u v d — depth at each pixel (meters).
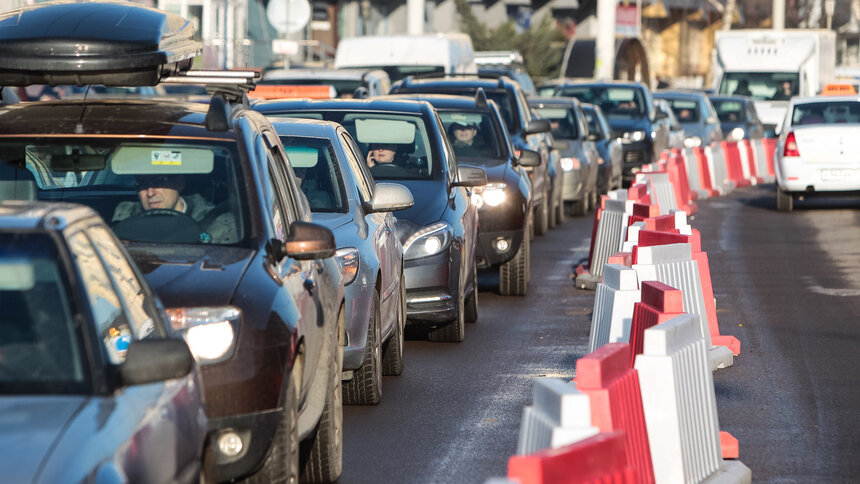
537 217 61.62
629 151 94.38
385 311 27.08
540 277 47.69
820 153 75.19
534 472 11.66
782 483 20.66
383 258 26.72
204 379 16.09
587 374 15.25
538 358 31.45
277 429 16.48
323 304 19.73
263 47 113.69
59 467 10.90
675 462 17.84
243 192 18.73
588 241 60.38
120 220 18.73
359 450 22.56
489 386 28.11
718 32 132.88
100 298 13.84
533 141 57.81
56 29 19.44
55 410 11.84
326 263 21.06
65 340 12.58
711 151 94.25
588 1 187.50
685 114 115.19
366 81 69.69
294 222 18.45
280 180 20.42
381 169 33.66
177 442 12.98
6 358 12.48
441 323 33.22
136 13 20.22
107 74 19.48
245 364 16.30
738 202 85.44
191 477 13.36
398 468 21.41
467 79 57.03
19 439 11.27
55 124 19.48
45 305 12.71
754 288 43.84
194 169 19.05
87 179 19.22
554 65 160.00
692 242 31.75
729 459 21.56
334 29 142.50
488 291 44.09
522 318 38.03
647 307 22.20
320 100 36.03
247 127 19.70
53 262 12.88
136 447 11.87
